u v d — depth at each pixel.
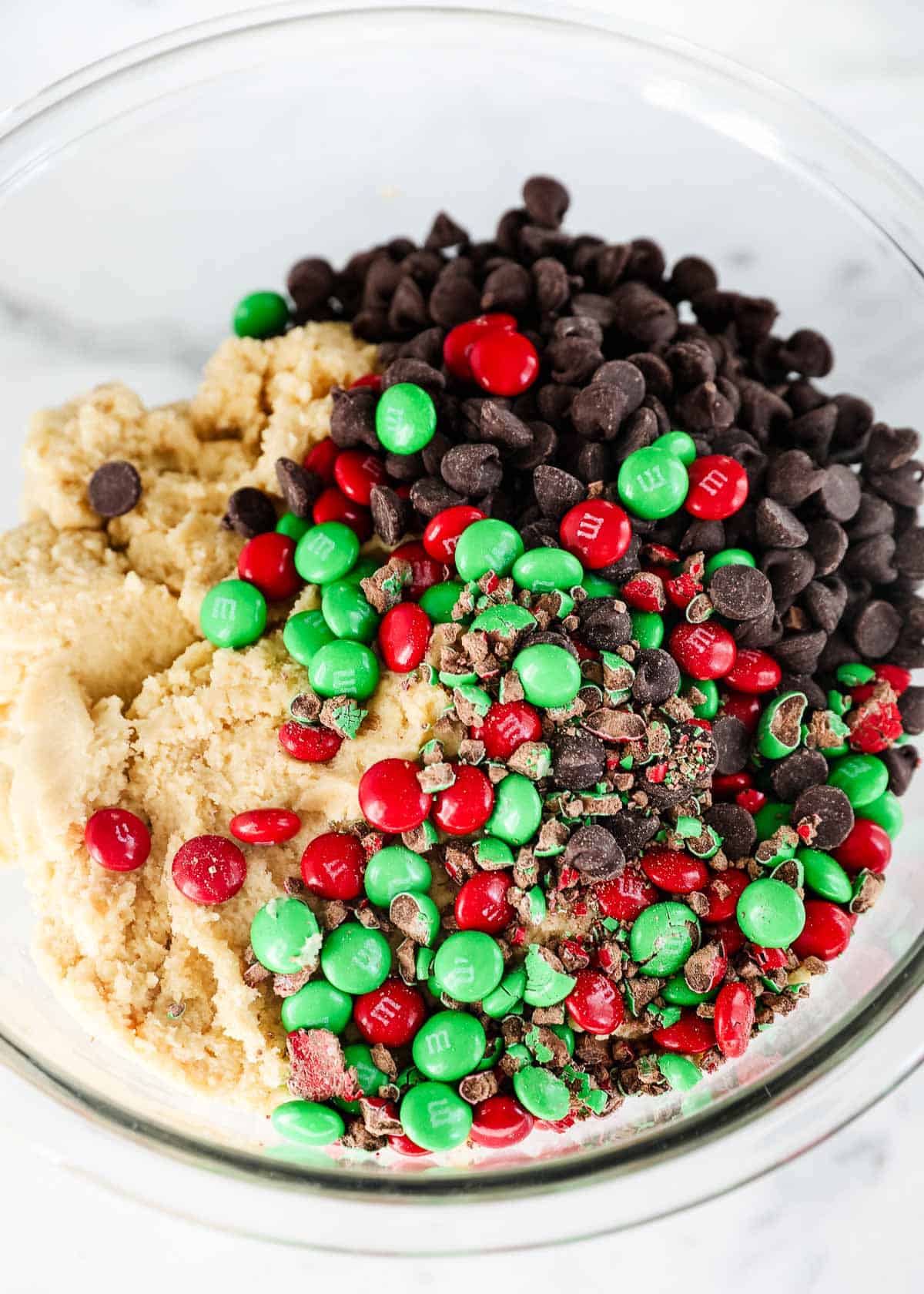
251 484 0.39
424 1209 0.35
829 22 0.44
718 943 0.35
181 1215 0.35
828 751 0.37
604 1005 0.34
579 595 0.35
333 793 0.35
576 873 0.34
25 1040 0.35
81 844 0.35
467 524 0.36
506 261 0.40
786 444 0.39
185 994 0.35
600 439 0.37
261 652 0.36
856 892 0.36
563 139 0.45
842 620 0.38
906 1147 0.40
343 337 0.40
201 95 0.42
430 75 0.44
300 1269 0.40
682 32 0.44
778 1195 0.40
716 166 0.44
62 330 0.44
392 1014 0.34
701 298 0.41
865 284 0.43
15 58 0.44
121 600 0.37
